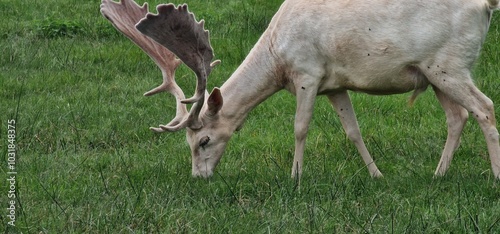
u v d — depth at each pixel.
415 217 12.16
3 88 19.88
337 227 11.92
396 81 13.52
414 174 14.12
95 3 26.88
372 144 16.11
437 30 13.14
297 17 13.73
